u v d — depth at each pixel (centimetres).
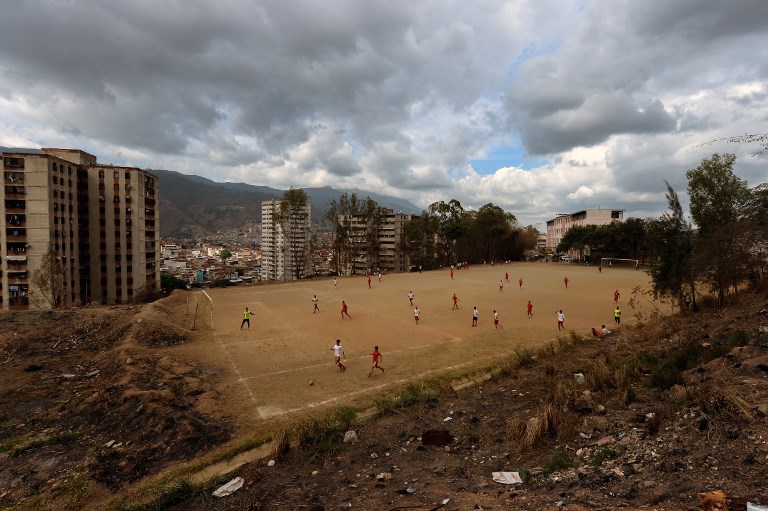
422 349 2356
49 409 1527
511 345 2409
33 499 981
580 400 1271
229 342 2538
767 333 1374
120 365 1873
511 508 682
